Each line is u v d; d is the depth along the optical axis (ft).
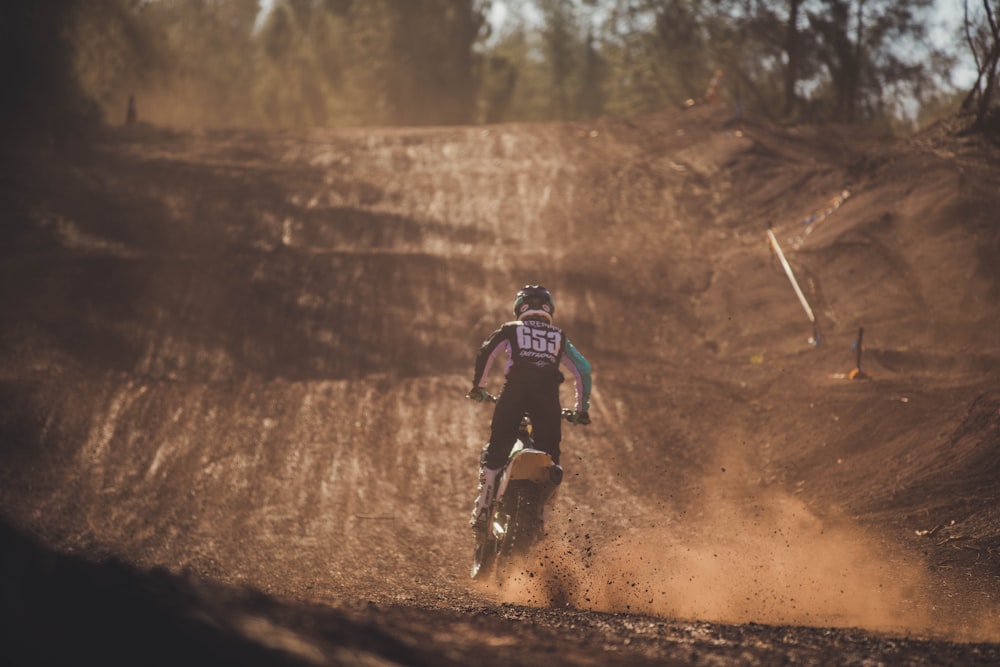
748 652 24.43
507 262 162.50
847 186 181.98
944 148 179.73
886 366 114.42
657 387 111.96
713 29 379.76
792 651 24.68
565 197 201.46
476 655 21.04
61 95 247.70
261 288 147.84
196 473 89.15
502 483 51.88
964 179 154.51
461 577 61.67
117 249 165.89
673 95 404.77
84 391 106.93
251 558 68.69
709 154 222.89
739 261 159.74
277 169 216.74
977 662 23.73
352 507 82.23
